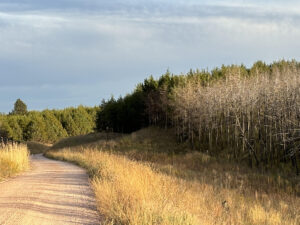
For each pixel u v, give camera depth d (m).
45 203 9.98
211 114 56.00
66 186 13.90
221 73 81.25
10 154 21.38
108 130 87.50
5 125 105.38
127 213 7.14
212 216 9.55
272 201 18.91
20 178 17.30
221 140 54.72
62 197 11.04
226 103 55.09
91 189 12.89
